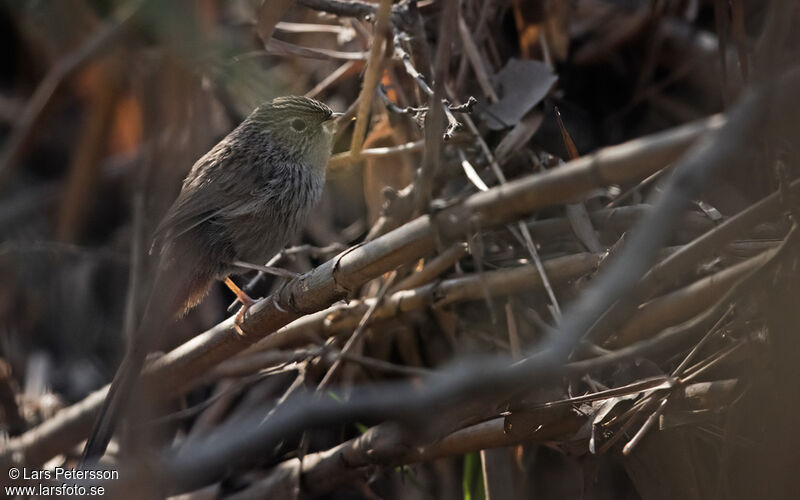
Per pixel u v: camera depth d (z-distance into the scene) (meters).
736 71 9.45
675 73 10.25
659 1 10.05
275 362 9.52
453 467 9.34
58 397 10.74
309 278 7.04
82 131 12.77
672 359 7.72
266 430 5.55
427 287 8.65
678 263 6.40
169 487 5.74
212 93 10.52
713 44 9.95
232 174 9.20
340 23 10.70
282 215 9.38
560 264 8.14
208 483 9.19
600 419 7.25
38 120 11.54
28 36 12.39
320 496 9.56
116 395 7.61
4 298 11.49
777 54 5.09
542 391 7.54
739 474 7.21
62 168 13.73
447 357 9.34
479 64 9.34
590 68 10.57
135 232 10.10
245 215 9.12
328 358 8.60
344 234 10.63
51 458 9.23
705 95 10.11
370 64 8.15
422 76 8.45
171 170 9.04
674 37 10.26
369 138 9.80
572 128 10.15
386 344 9.29
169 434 9.56
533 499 8.89
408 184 9.55
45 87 11.38
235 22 11.23
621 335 7.80
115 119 12.31
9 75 14.03
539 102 9.38
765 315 6.84
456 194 9.17
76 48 11.90
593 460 7.79
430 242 6.07
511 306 8.44
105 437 7.38
